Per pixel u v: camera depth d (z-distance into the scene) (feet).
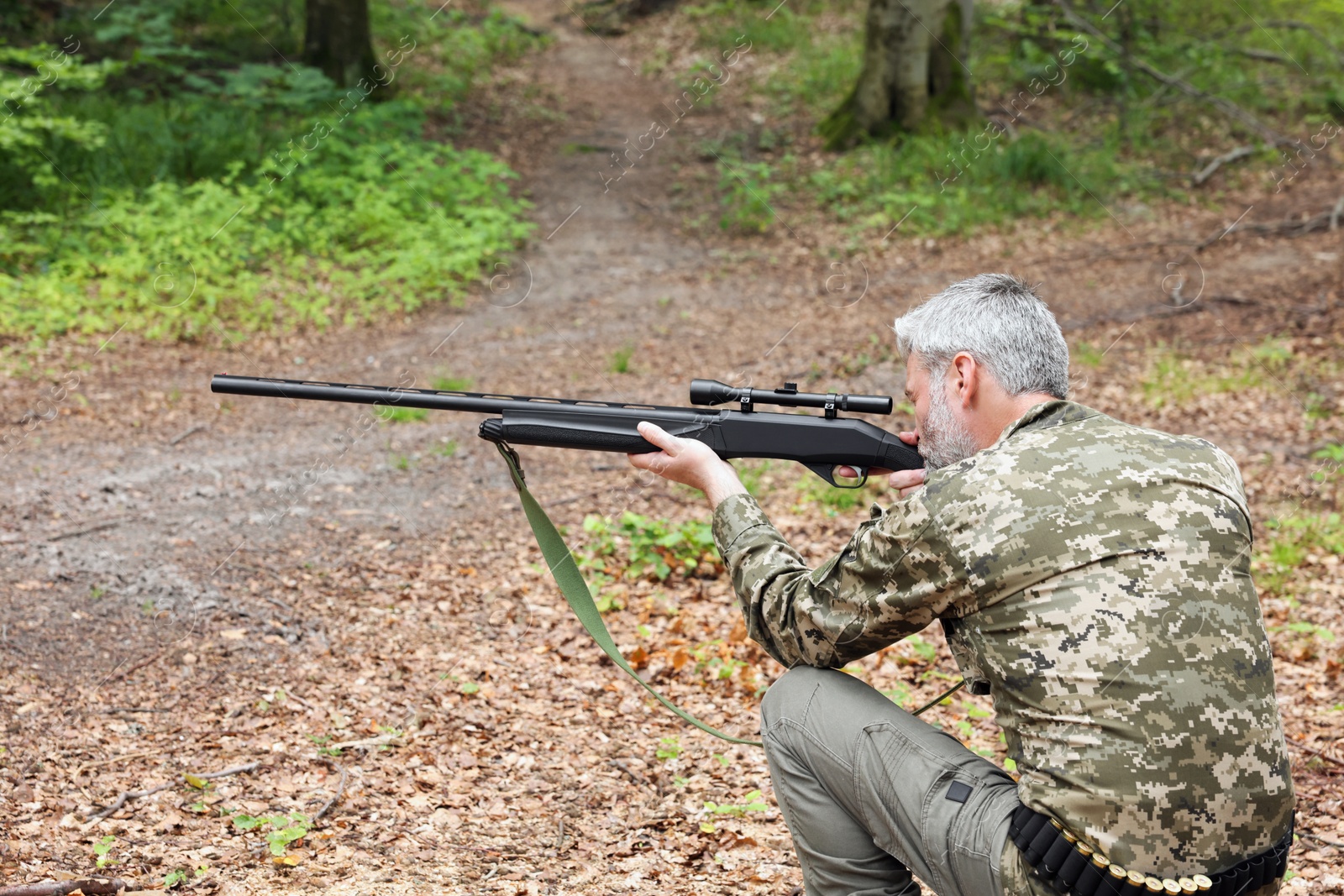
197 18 50.19
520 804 10.22
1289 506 19.19
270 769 10.52
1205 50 49.52
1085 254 36.63
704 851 9.46
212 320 28.68
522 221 40.14
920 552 5.80
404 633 14.21
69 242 30.55
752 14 62.90
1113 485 5.59
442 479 20.56
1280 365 26.61
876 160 43.42
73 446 20.68
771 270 36.65
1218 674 5.24
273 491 19.24
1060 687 5.36
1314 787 10.58
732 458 7.58
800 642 6.51
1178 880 5.16
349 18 47.83
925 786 6.09
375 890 8.31
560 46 62.64
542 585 15.99
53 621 13.57
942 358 6.52
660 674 13.44
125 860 8.55
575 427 7.72
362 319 30.55
